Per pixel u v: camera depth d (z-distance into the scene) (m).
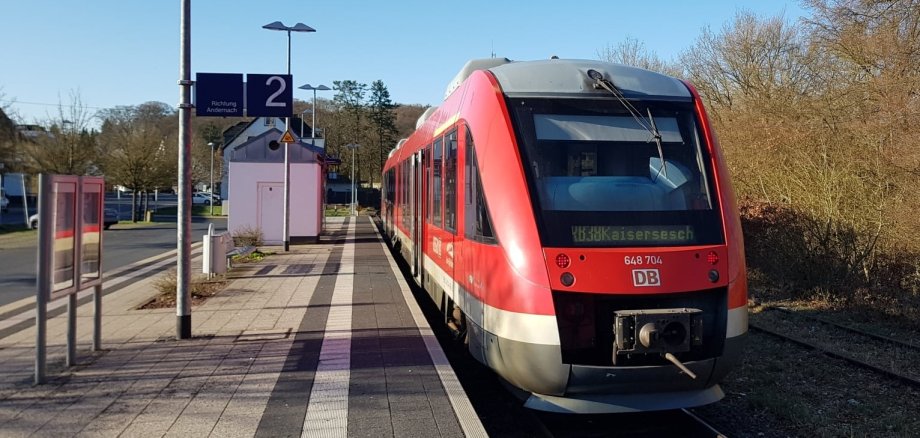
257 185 20.02
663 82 5.96
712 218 5.25
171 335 7.60
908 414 6.02
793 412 5.98
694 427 5.53
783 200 13.80
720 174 5.48
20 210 54.06
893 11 14.21
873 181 11.73
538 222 5.02
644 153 5.46
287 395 5.38
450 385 5.66
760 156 15.29
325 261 15.77
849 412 6.12
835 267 11.35
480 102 5.89
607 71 5.94
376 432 4.58
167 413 4.96
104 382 5.75
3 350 7.00
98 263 6.79
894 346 8.56
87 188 6.48
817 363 7.80
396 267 14.53
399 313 8.97
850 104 14.42
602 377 4.81
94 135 38.44
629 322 4.74
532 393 5.11
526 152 5.34
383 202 25.31
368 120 69.94
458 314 7.07
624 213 5.13
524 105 5.58
